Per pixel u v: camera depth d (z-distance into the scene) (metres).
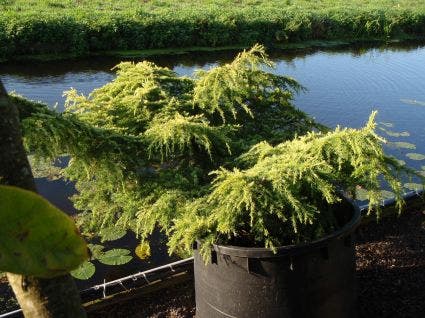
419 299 3.08
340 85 8.91
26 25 10.41
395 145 5.95
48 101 7.57
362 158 2.39
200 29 12.32
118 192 3.12
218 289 2.38
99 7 13.91
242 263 2.27
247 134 3.49
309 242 2.24
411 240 3.78
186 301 3.15
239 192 2.29
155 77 3.61
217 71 3.36
